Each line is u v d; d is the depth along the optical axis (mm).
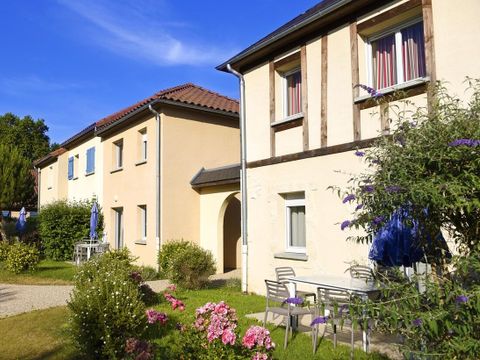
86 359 5742
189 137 15281
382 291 3234
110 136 18719
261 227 10023
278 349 5859
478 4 6191
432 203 2998
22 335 7031
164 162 14617
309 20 8383
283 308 6535
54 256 18906
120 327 5789
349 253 7828
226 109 15773
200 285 11133
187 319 7270
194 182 14859
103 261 9305
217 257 14281
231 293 10367
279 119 9789
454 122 3211
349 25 8133
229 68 10711
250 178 10422
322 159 8492
